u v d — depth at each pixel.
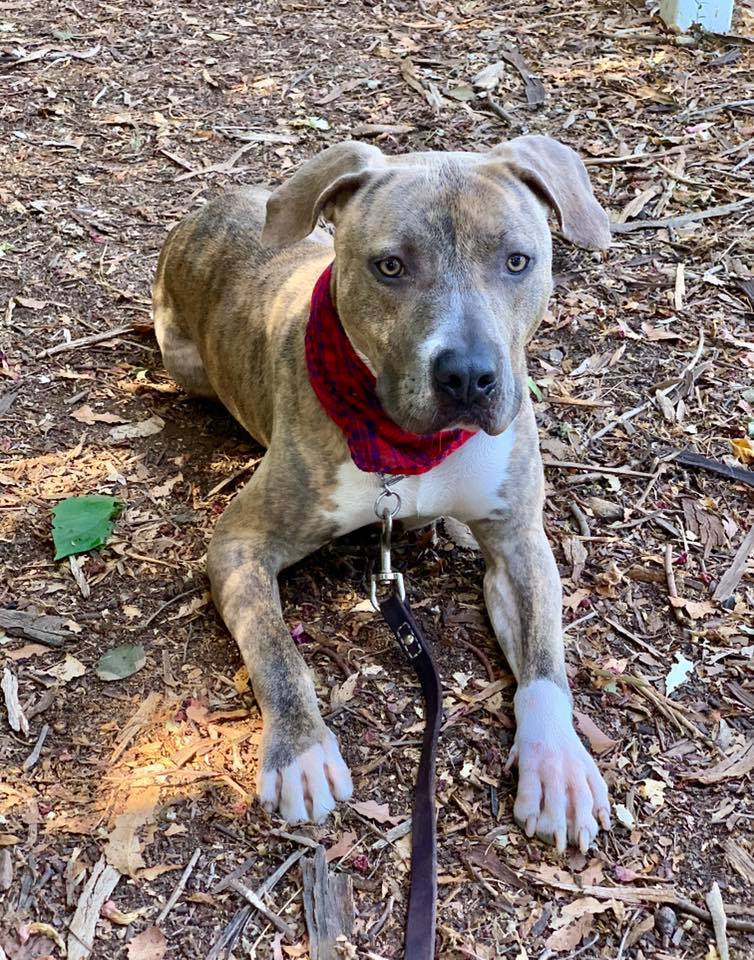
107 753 0.64
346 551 0.79
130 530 0.79
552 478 0.85
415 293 0.60
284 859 0.58
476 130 1.32
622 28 1.53
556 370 0.96
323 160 0.67
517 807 0.60
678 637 0.73
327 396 0.67
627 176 1.22
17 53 1.47
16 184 1.20
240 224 0.87
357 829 0.60
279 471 0.71
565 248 1.10
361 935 0.55
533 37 1.53
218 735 0.65
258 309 0.80
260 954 0.54
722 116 1.33
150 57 1.48
